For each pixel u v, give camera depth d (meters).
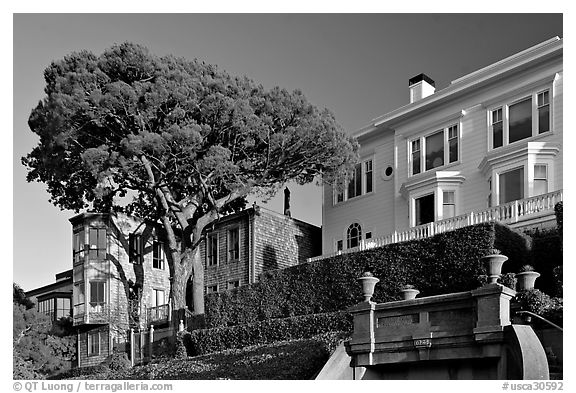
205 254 40.75
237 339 28.02
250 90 31.72
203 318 31.22
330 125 31.34
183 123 29.44
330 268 27.12
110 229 42.34
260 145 31.91
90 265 41.62
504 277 19.72
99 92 28.58
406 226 32.09
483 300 14.87
